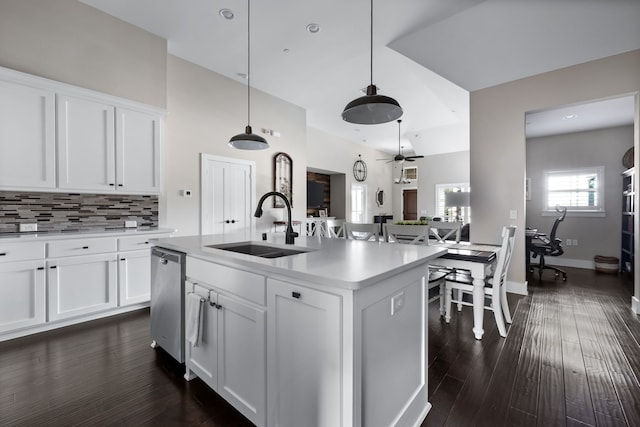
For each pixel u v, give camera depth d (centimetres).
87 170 287
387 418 130
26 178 254
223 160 443
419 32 331
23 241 241
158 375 193
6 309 235
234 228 458
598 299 354
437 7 292
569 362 209
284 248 205
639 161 301
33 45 267
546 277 472
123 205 341
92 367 202
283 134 542
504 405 164
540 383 184
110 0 291
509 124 380
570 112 444
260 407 139
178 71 392
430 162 903
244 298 146
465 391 177
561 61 333
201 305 172
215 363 164
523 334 256
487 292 262
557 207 572
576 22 281
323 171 830
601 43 301
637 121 303
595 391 176
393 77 453
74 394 172
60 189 271
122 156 309
